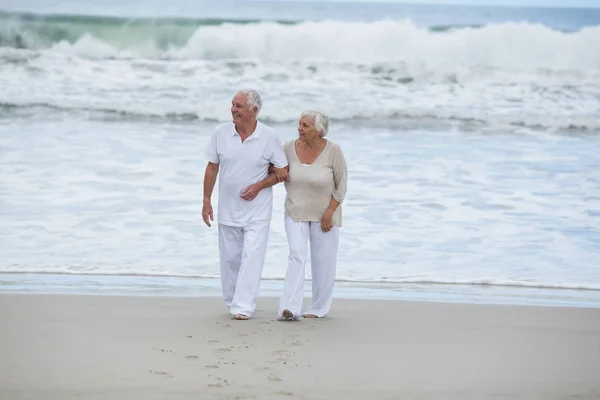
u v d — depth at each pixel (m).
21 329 9.44
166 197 18.14
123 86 29.77
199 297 11.68
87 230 15.83
